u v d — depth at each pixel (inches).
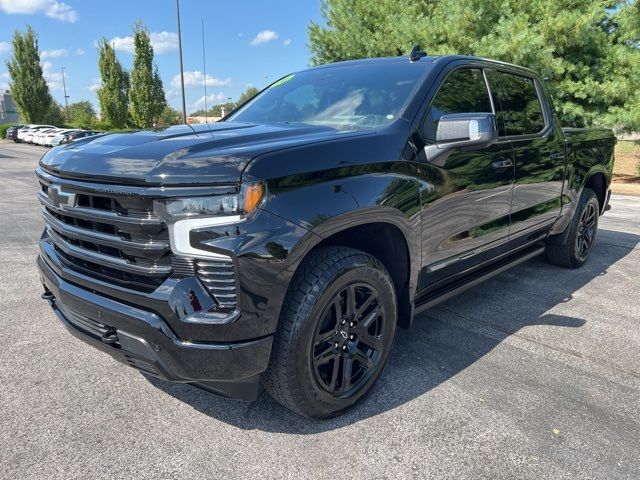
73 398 105.9
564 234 190.4
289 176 82.7
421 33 554.6
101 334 92.5
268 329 82.7
